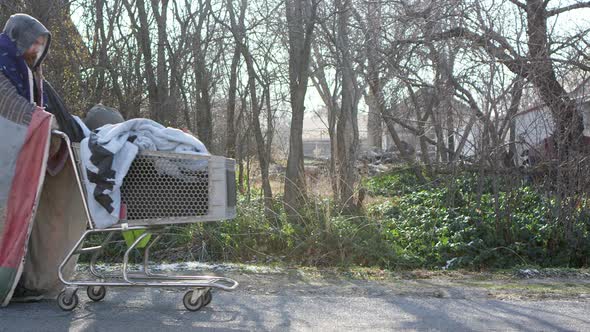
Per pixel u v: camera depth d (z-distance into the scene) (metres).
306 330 4.69
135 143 4.98
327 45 10.70
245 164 11.02
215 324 4.80
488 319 5.12
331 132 11.09
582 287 6.70
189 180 4.98
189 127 10.38
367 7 11.19
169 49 10.20
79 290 5.91
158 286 5.05
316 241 8.41
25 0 9.55
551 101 9.10
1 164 4.88
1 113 4.90
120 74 10.02
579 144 9.11
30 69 5.31
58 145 5.08
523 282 7.04
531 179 9.40
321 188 9.70
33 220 4.93
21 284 5.36
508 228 9.06
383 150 19.78
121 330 4.59
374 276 7.22
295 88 9.88
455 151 10.84
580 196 9.02
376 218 9.89
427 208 10.28
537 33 9.90
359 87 11.10
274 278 6.83
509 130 9.40
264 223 8.85
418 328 4.82
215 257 8.41
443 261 8.60
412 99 13.33
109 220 4.85
